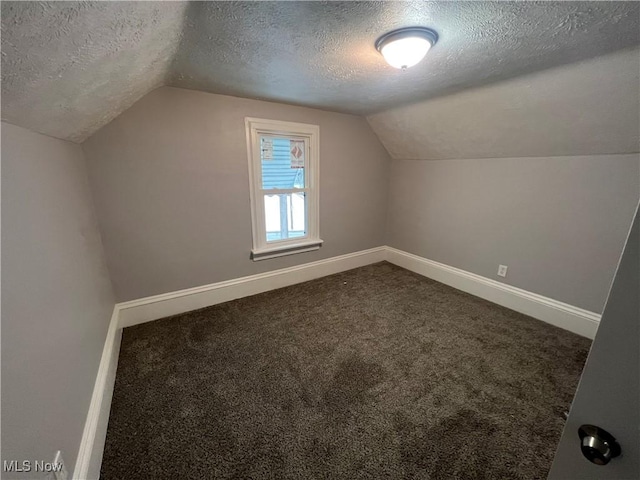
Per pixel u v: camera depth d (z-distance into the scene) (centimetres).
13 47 60
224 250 260
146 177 211
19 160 95
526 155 232
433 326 230
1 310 71
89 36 76
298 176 294
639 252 40
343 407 152
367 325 231
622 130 172
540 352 197
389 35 122
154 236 223
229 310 253
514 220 250
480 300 276
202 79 187
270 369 180
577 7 101
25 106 88
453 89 204
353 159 325
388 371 179
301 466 122
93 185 193
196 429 138
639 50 130
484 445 131
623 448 46
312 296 283
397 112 274
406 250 362
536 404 154
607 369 46
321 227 322
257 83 195
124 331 218
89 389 128
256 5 99
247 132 245
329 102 249
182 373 176
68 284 123
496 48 136
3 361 68
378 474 119
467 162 278
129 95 166
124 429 137
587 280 212
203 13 104
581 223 210
